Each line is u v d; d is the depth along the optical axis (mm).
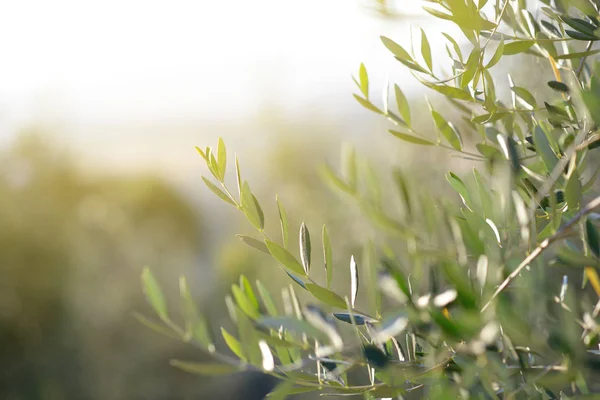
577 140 887
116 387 10414
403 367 898
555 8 992
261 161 8484
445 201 970
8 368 10203
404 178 985
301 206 7707
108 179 12117
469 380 782
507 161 958
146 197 13508
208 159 951
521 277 841
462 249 900
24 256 10516
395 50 1014
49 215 10797
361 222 5641
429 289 879
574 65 1048
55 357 10398
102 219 11352
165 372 10547
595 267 900
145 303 10875
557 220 891
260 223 943
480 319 765
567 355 778
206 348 1091
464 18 913
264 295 1035
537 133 930
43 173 10945
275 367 945
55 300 10539
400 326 786
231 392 9516
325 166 1020
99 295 10750
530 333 770
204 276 11133
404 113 1098
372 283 822
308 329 833
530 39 993
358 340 845
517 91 1024
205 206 13930
